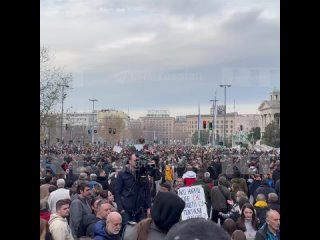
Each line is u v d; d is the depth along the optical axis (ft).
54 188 18.53
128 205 22.20
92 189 22.03
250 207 19.17
